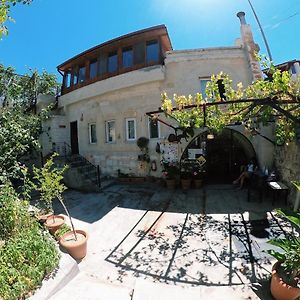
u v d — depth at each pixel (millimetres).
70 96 13906
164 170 10633
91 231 6430
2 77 11117
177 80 10672
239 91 5906
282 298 3484
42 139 14750
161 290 3855
